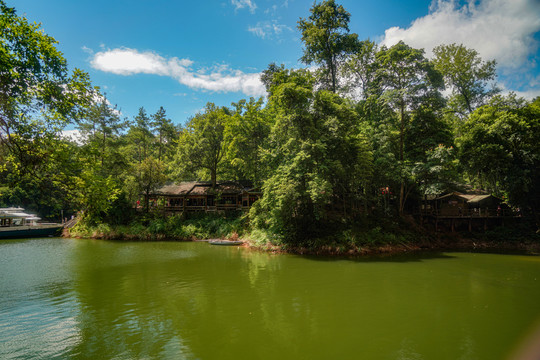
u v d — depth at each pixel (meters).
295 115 30.75
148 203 47.50
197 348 10.02
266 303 14.71
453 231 36.31
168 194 48.03
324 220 33.41
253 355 9.56
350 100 44.81
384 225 34.31
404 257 27.95
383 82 36.75
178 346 10.14
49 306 14.20
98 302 14.77
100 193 14.07
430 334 11.25
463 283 18.61
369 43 45.91
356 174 31.88
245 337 10.88
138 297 15.59
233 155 45.94
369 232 32.44
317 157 30.20
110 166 45.38
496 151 32.56
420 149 34.69
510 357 9.41
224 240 37.78
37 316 12.90
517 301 15.15
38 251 31.44
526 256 28.64
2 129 11.50
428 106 34.53
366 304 14.63
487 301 15.12
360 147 31.86
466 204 39.00
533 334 11.18
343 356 9.52
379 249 30.33
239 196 47.22
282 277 20.02
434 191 32.09
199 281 18.94
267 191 32.03
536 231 33.78
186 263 24.88
